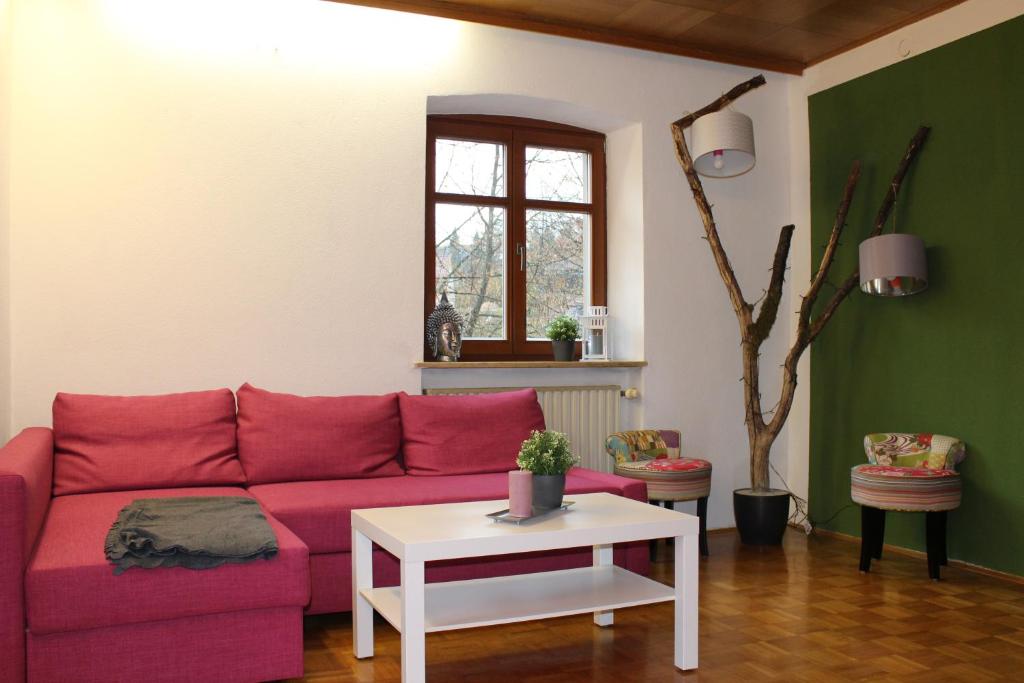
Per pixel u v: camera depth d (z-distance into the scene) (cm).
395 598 286
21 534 238
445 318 478
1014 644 319
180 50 409
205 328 411
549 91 485
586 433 499
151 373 402
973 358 437
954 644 318
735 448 539
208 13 414
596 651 311
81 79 392
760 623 344
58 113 388
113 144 396
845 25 484
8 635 235
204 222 412
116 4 399
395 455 415
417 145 454
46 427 379
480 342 511
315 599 333
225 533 267
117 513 305
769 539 482
